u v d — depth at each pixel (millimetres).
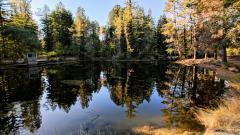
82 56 59844
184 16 39531
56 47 55594
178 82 19969
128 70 31625
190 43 42312
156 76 24484
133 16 60844
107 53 61594
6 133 8859
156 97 14617
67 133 8617
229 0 22062
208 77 21359
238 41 22328
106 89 18016
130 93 16250
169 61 46594
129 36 56469
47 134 8633
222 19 23391
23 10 50906
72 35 62656
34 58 39469
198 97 13672
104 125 9328
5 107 12719
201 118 9164
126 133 8258
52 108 12484
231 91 13734
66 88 18469
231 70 22469
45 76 25484
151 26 61312
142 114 10781
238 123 7621
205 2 27328
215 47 27500
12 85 19688
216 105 11305
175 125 8883
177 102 12906
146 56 56125
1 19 36031
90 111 11695
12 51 37281
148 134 8086
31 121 10281
